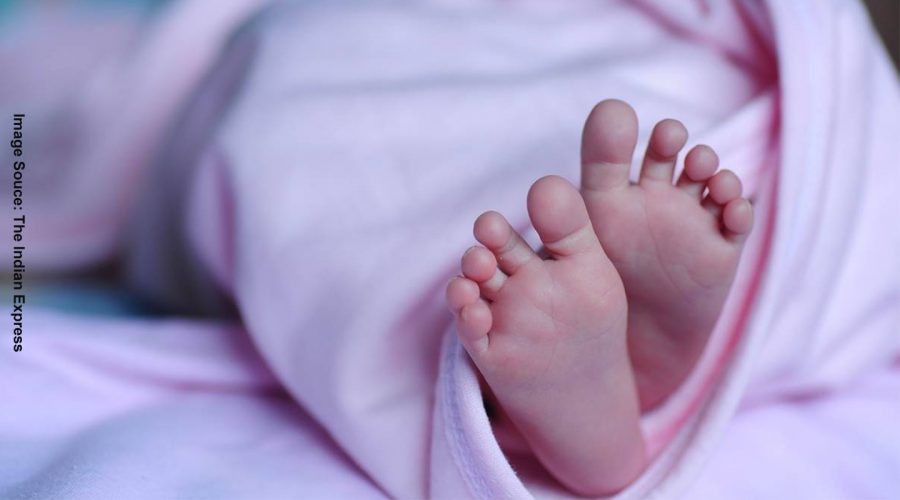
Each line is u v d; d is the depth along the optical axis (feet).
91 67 2.67
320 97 1.51
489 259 1.14
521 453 1.33
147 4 3.18
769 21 1.46
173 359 1.51
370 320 1.32
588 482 1.28
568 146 1.39
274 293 1.40
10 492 1.25
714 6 1.52
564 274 1.15
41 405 1.46
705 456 1.29
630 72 1.50
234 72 1.73
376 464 1.32
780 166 1.36
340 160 1.45
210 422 1.43
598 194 1.20
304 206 1.43
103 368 1.52
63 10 3.15
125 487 1.26
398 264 1.34
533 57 1.58
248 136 1.50
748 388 1.43
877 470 1.39
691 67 1.52
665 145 1.18
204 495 1.28
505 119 1.44
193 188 1.56
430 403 1.32
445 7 1.71
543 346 1.17
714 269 1.21
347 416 1.32
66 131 2.37
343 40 1.61
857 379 1.55
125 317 1.94
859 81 1.49
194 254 1.65
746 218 1.19
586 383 1.20
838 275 1.48
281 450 1.39
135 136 2.17
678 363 1.29
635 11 1.63
